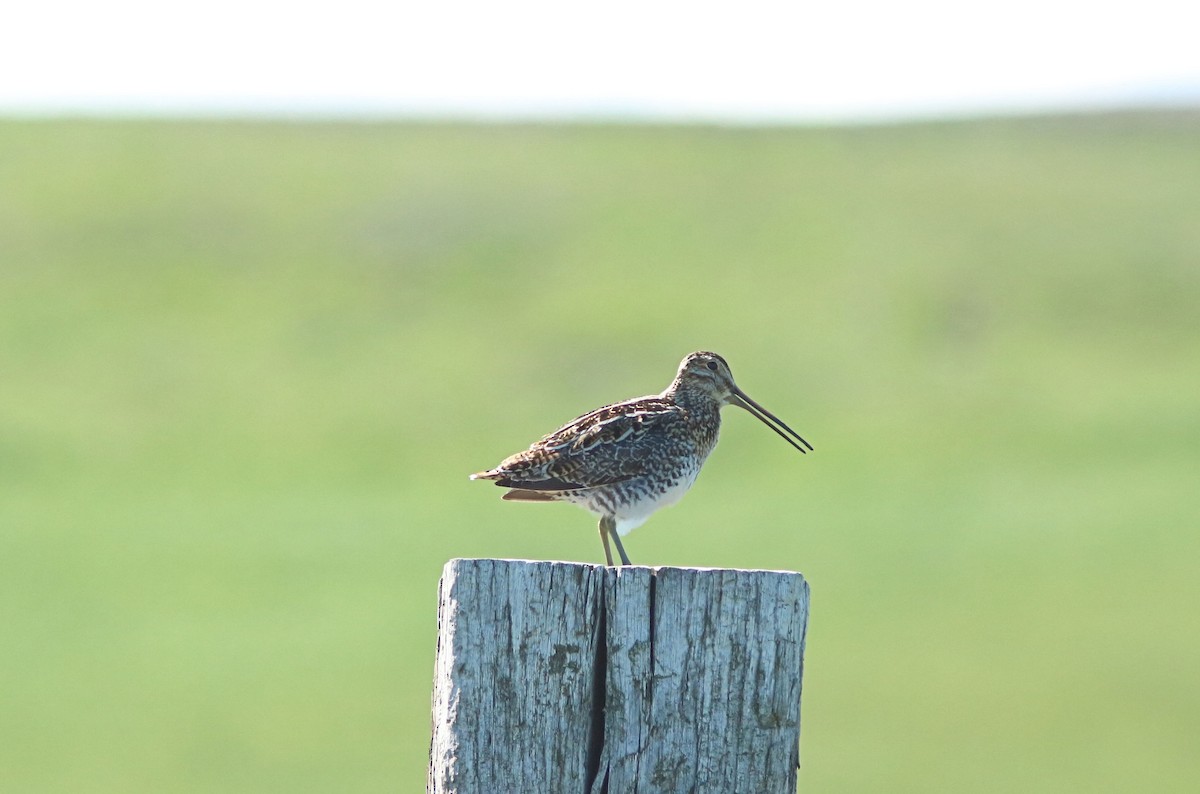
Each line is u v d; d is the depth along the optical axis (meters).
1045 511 36.50
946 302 53.19
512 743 5.49
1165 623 27.75
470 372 48.78
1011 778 20.39
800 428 44.16
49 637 27.97
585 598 5.52
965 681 24.88
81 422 43.94
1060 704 23.64
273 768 20.97
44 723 23.03
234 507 38.03
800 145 70.88
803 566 32.53
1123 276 54.47
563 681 5.50
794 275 56.03
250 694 24.56
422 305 53.88
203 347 50.00
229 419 44.97
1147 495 37.41
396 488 40.12
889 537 34.62
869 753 21.31
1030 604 29.47
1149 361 48.88
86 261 55.69
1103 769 20.52
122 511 37.34
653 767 5.46
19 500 37.84
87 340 49.94
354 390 47.34
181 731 22.77
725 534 35.09
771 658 5.47
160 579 32.00
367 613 29.70
